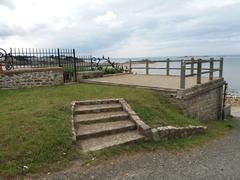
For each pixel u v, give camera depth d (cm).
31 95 888
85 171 447
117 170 459
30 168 432
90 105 780
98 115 700
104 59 1636
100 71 1484
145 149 566
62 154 480
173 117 779
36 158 454
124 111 751
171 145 609
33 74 1095
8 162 434
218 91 1250
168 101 927
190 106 941
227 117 1435
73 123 611
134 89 1007
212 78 1181
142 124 630
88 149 520
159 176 440
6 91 976
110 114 712
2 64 1034
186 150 592
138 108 761
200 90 1010
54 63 1206
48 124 566
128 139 577
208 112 1144
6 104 741
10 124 555
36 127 546
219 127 1011
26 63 1112
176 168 478
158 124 683
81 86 1127
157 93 955
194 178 436
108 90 991
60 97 849
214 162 520
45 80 1138
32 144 484
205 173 460
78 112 709
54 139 506
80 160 479
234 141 739
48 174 430
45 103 750
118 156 516
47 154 468
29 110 665
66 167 454
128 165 482
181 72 904
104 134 601
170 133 646
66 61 1279
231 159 546
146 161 506
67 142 509
